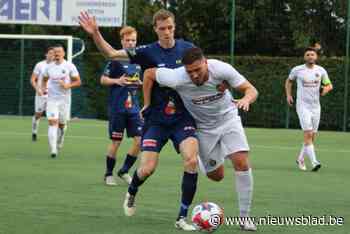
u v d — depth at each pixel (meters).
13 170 18.53
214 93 11.30
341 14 37.75
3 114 40.06
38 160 20.95
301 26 38.41
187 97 11.36
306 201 14.35
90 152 23.42
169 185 16.16
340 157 23.81
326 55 38.12
